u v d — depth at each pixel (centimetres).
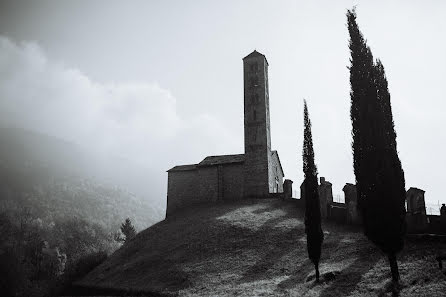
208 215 4866
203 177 5819
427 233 3111
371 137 2300
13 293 4722
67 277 4453
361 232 3506
